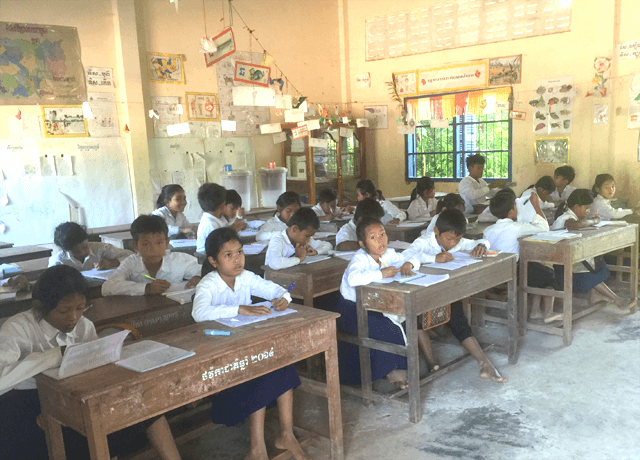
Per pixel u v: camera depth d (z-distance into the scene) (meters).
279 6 6.79
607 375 2.89
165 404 1.60
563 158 5.84
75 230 3.04
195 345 1.78
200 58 6.05
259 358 1.84
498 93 6.23
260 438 2.05
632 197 5.38
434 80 6.75
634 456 2.12
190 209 6.05
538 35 5.86
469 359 3.05
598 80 5.45
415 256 2.89
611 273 4.96
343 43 7.51
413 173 7.26
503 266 2.97
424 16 6.73
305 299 2.80
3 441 1.80
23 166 4.81
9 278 2.77
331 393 2.15
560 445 2.22
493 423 2.43
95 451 1.45
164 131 5.80
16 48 4.68
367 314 2.65
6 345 1.71
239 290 2.27
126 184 5.44
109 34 5.25
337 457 2.19
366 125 7.24
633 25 5.22
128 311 2.23
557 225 3.97
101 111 5.24
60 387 1.49
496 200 3.67
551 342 3.47
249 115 6.55
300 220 3.00
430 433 2.38
